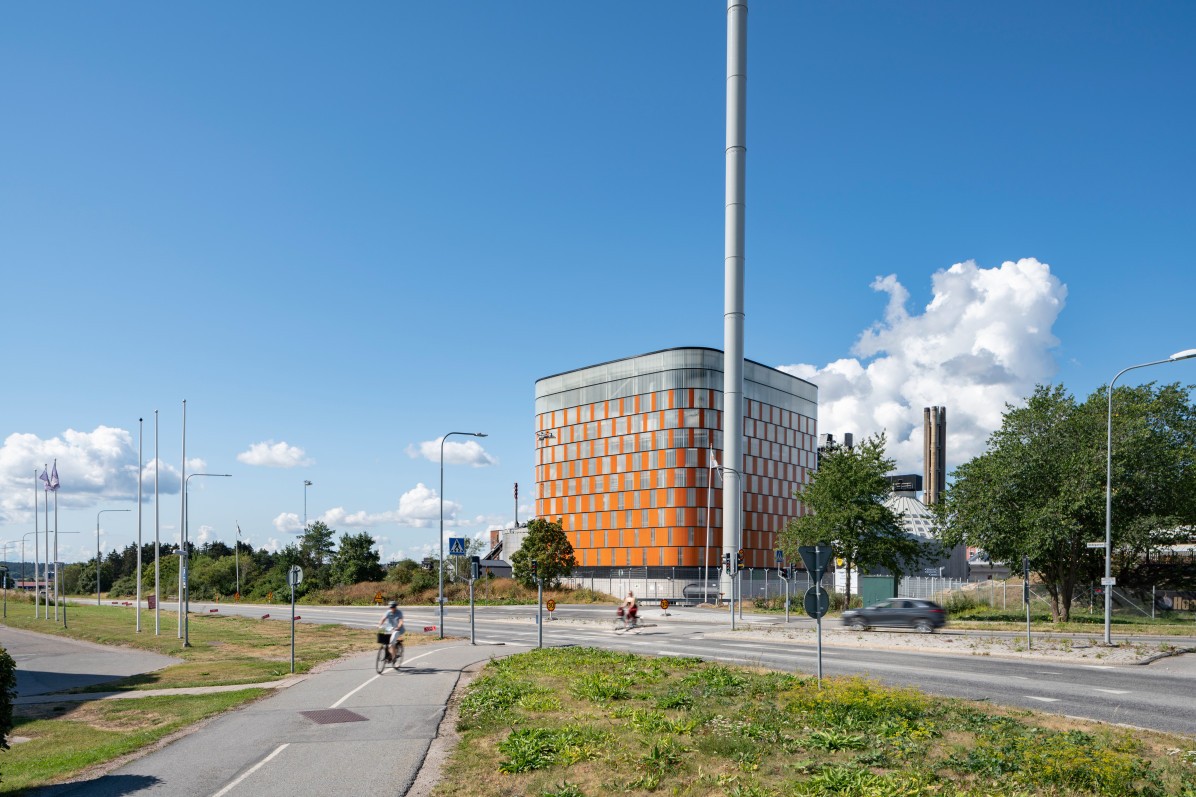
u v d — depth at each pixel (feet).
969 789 29.37
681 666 68.44
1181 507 129.59
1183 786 29.37
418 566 264.52
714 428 278.05
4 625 200.85
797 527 169.68
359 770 35.63
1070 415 130.93
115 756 41.37
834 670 68.28
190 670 87.76
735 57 201.26
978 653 81.56
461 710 48.96
